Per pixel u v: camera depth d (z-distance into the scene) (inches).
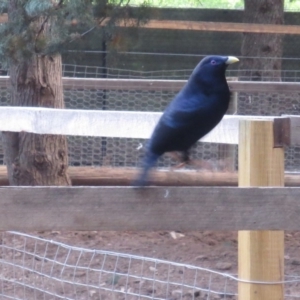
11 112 292.4
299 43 821.2
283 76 822.5
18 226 171.0
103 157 571.8
